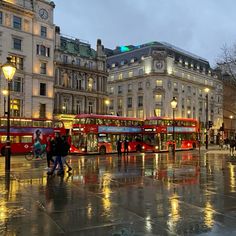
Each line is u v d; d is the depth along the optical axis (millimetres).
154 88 77125
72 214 8102
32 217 7809
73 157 31812
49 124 36656
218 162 24734
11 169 18781
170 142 43938
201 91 89000
